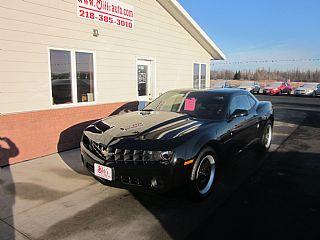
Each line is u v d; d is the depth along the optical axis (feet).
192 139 12.42
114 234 10.45
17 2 18.47
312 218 11.66
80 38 22.95
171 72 35.37
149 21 30.60
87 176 16.08
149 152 11.60
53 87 21.34
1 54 17.97
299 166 18.21
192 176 12.21
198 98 17.19
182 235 10.44
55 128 20.89
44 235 10.35
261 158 19.98
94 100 24.88
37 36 19.80
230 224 11.21
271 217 11.76
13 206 12.51
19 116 18.66
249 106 19.04
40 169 17.29
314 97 94.17
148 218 11.61
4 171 16.92
